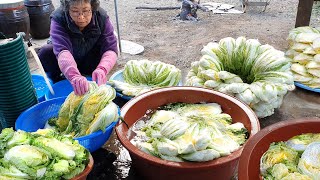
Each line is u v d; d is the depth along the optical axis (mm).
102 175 1798
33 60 3191
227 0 6215
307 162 1335
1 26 3467
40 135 1472
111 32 2562
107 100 1771
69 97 1887
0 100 1960
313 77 2586
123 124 1723
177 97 1998
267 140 1428
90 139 1700
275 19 4984
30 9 3752
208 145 1461
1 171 1294
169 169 1454
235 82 2197
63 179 1343
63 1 2256
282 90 2129
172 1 6148
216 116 1828
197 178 1488
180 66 3291
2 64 1834
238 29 4504
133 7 5793
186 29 4578
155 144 1548
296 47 2691
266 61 2236
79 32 2396
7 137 1435
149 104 1931
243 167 1276
